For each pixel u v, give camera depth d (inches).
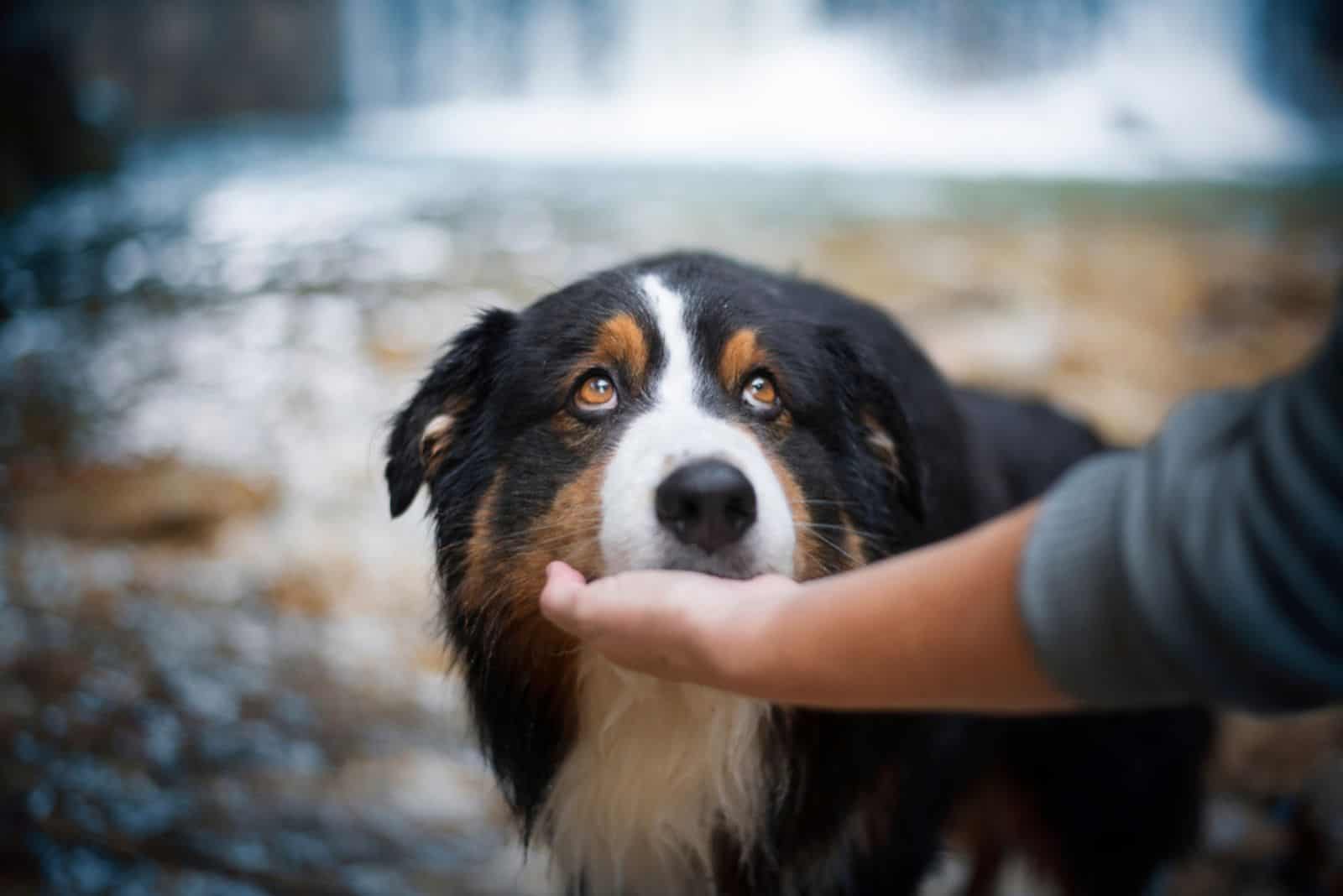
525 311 96.9
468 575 91.7
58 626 174.4
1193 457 40.4
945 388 108.0
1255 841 141.1
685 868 96.0
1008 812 130.1
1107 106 605.3
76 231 376.5
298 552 199.6
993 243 344.5
